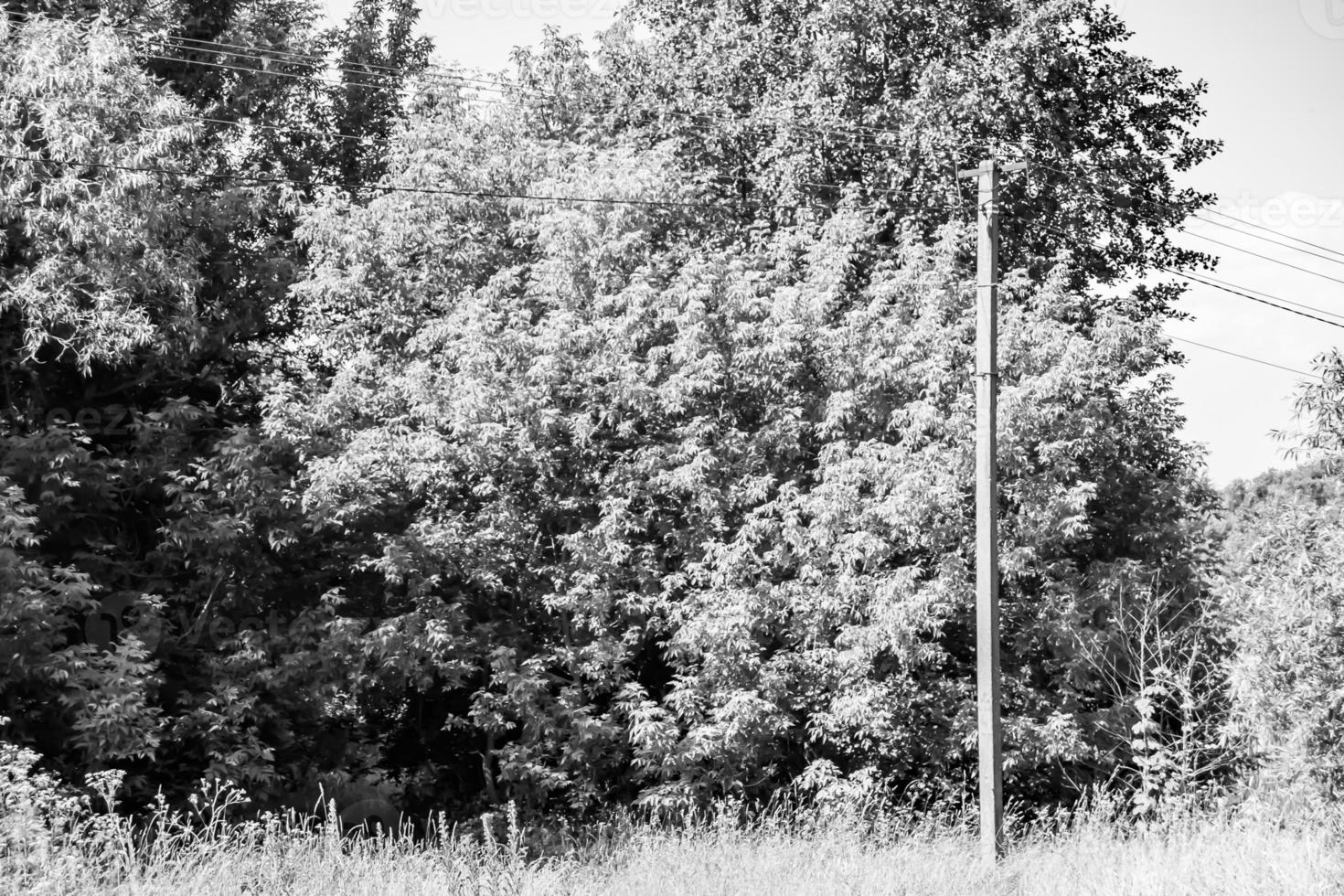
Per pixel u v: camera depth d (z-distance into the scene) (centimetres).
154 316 1866
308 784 1886
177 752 1822
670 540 1956
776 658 1850
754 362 1927
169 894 1004
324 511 1773
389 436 1820
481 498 1939
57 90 1672
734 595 1773
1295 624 1458
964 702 1909
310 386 1966
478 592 1972
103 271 1677
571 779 1892
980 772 1510
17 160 1653
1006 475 1936
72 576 1608
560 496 1947
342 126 2547
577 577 1831
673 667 1959
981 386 1537
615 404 1866
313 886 1057
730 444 1914
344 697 1905
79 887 1007
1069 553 2134
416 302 2008
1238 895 1117
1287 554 1468
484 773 1992
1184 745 1836
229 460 1816
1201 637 1952
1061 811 1700
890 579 1797
